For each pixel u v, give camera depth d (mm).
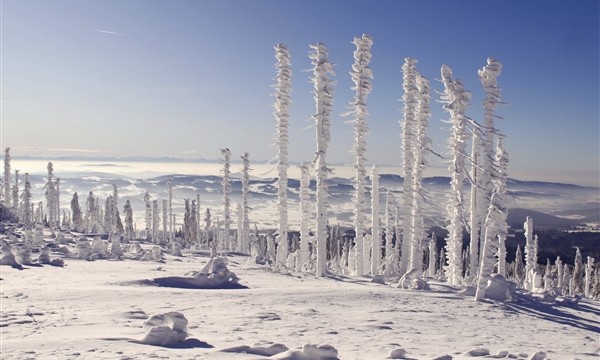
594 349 13750
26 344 10039
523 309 22672
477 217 35625
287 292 21906
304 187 41719
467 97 33688
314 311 17281
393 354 10164
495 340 14172
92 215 102562
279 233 41500
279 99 41000
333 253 79562
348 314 17203
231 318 15133
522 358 10695
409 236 38719
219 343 10883
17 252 35969
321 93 37000
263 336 12305
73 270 31688
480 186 29547
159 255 44156
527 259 56969
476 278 34031
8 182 96562
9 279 25516
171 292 20641
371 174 41531
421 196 38188
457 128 34000
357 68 37906
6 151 97250
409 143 38781
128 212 97562
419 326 15711
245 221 62906
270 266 39000
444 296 24422
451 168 34969
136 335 11305
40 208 106188
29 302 17328
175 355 9148
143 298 18797
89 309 16016
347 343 11977
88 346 9906
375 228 41156
